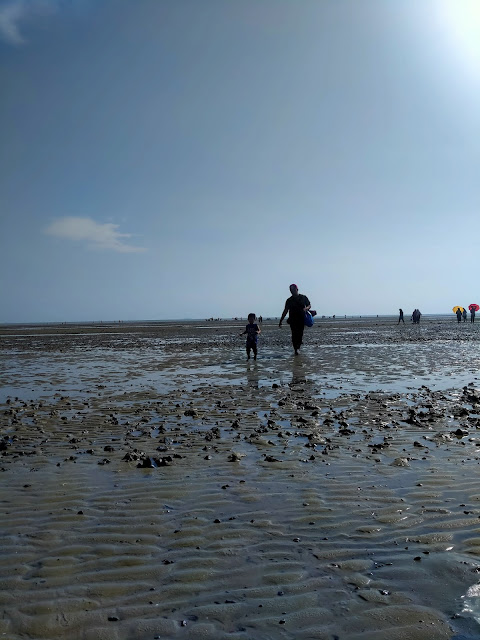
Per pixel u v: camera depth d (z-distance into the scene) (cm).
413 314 7319
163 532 430
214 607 316
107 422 888
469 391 1146
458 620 294
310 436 750
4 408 1048
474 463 608
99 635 288
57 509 487
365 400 1062
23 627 296
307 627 293
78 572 364
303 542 405
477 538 403
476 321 8100
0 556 390
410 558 372
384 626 291
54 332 6550
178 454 671
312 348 2683
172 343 3419
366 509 471
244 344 3103
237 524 444
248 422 873
